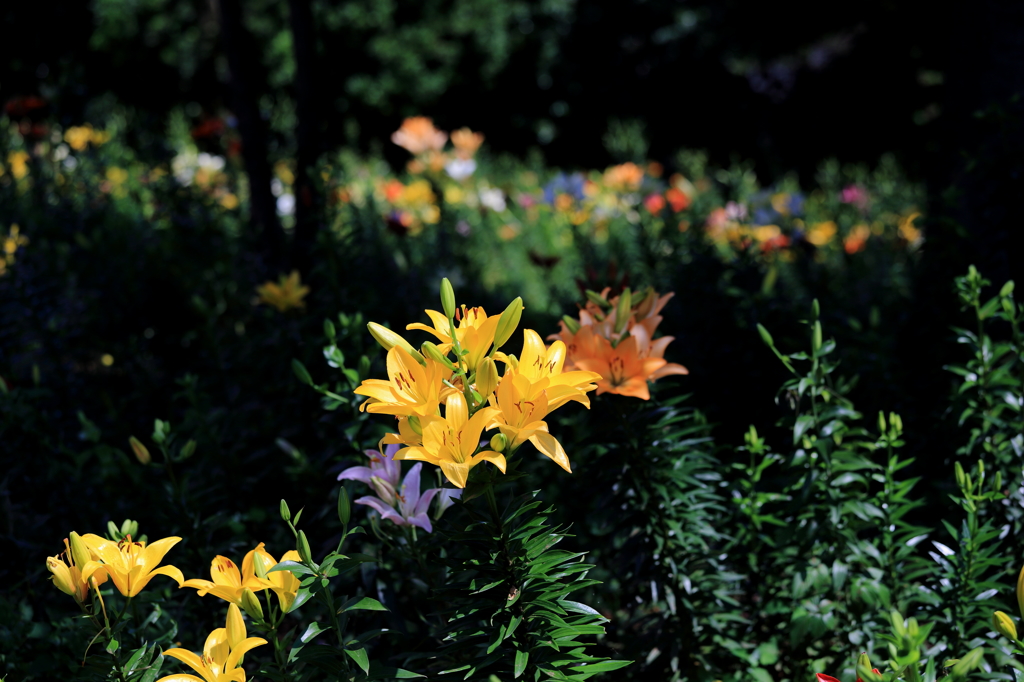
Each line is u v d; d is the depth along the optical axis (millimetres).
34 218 5145
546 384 1621
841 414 2221
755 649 2486
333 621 1724
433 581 2033
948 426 2674
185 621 2406
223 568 1694
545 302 5430
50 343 3791
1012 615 2164
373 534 2266
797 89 18875
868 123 18203
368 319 3412
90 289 4684
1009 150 3127
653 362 2154
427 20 18203
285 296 3574
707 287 3484
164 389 3908
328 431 2980
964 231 3082
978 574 2094
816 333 2213
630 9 19172
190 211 5559
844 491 2471
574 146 19672
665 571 2373
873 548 2277
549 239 7348
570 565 1776
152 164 5695
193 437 3088
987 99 3637
